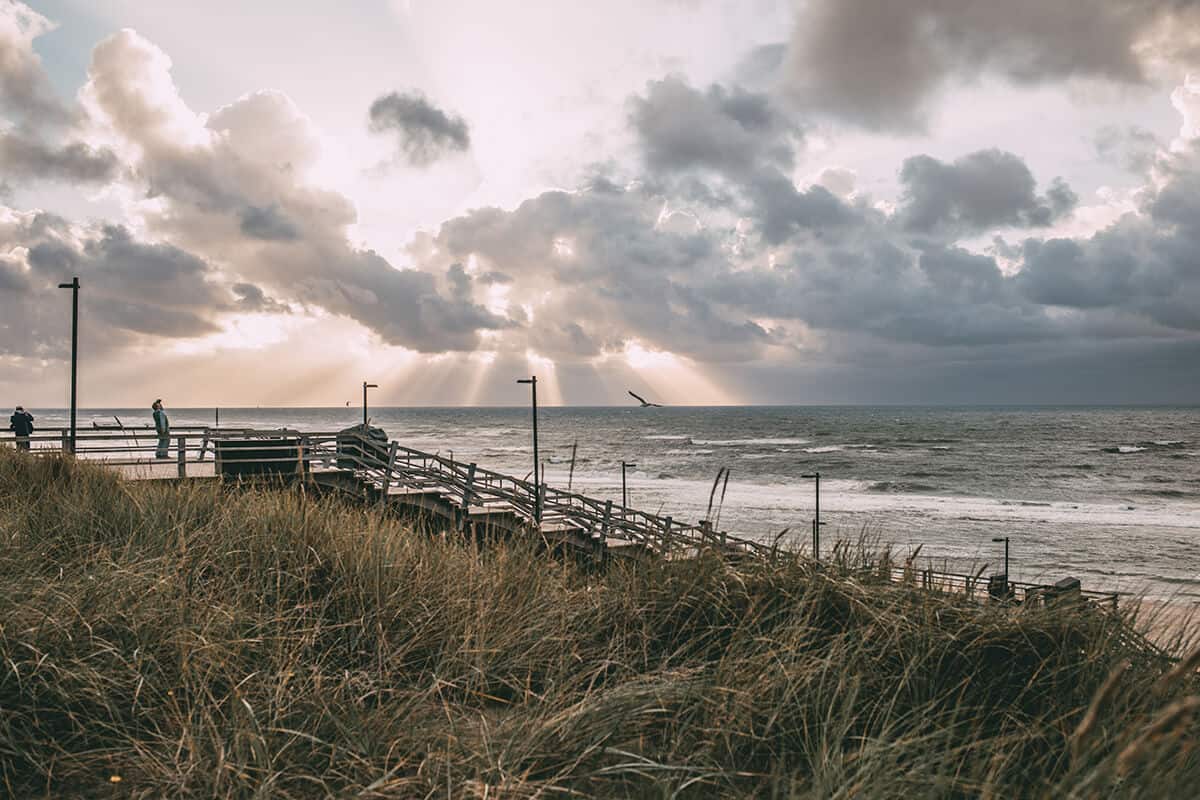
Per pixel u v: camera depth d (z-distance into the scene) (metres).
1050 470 86.25
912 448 120.25
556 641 4.30
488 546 6.38
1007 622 3.90
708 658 4.20
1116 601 4.15
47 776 3.04
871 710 3.40
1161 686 2.17
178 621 4.06
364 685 3.61
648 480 75.12
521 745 3.06
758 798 2.88
